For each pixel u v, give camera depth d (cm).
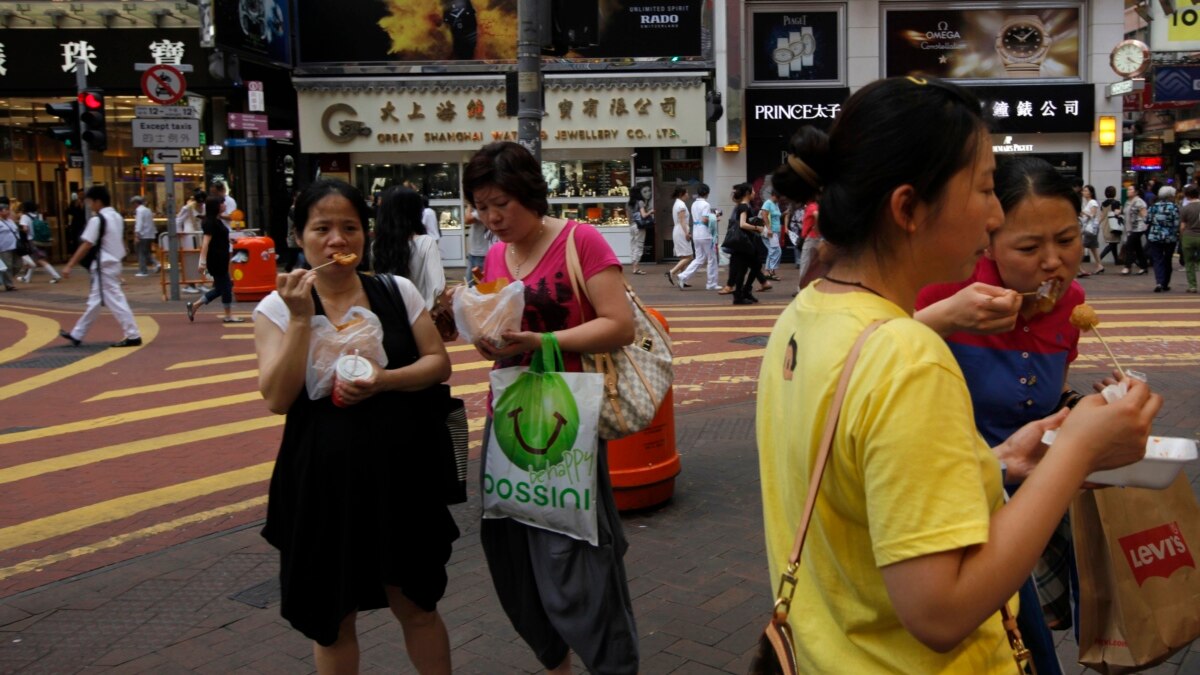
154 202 2566
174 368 1052
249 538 533
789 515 165
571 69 2200
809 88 2220
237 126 2000
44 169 2661
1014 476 184
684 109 2184
